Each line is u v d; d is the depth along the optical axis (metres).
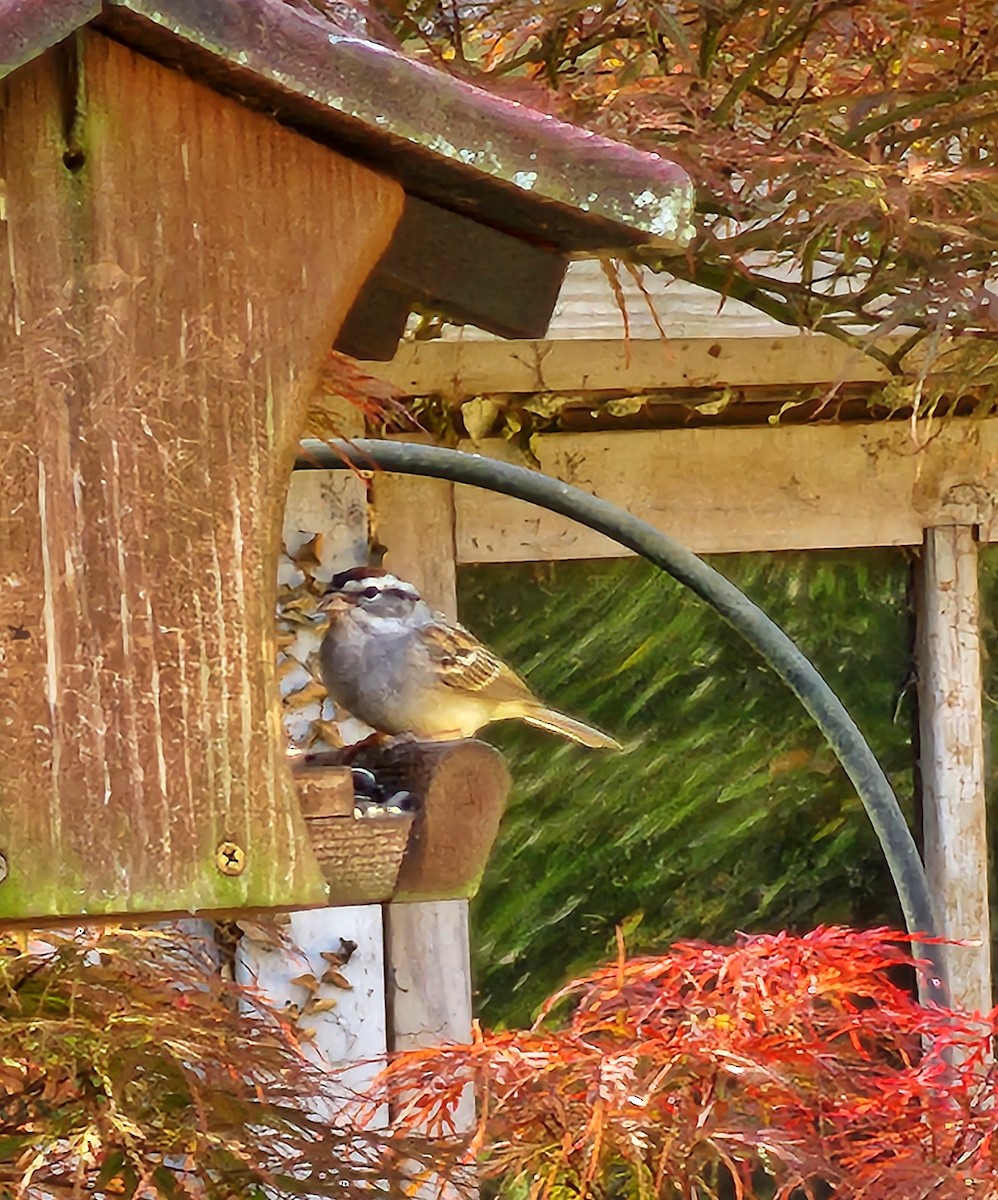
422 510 9.15
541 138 4.65
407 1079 6.14
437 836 4.94
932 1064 5.96
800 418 9.55
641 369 9.34
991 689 9.87
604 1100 5.38
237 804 4.50
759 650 7.00
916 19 7.16
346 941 8.78
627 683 9.61
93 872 4.38
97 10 4.20
